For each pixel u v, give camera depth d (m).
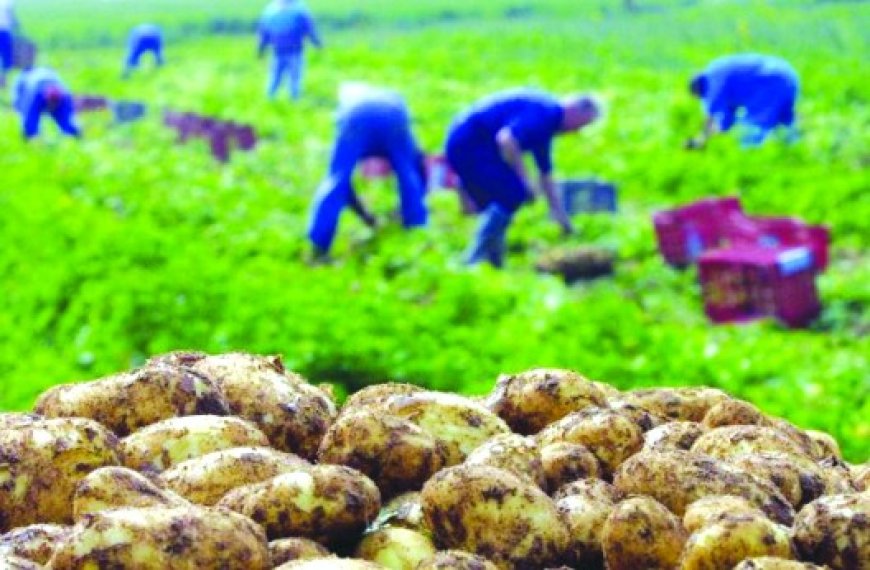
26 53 42.03
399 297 18.11
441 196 25.19
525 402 4.96
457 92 37.34
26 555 3.95
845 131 28.27
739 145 27.44
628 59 36.72
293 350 14.41
